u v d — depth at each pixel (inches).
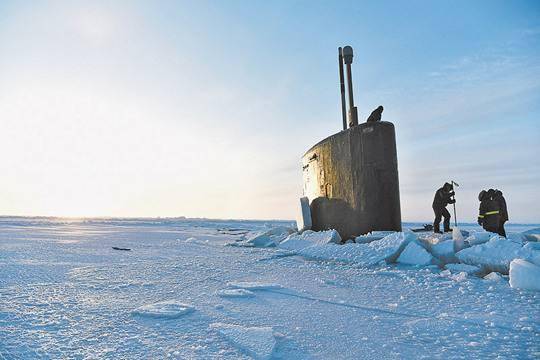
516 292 161.2
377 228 327.6
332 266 242.1
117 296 149.5
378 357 88.0
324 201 379.6
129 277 193.2
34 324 111.3
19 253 307.9
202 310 129.1
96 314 122.9
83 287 166.4
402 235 267.6
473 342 97.5
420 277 199.6
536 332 106.8
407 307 136.2
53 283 175.5
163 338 100.0
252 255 301.9
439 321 117.0
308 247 303.1
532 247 208.2
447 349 93.3
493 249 218.4
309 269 228.5
